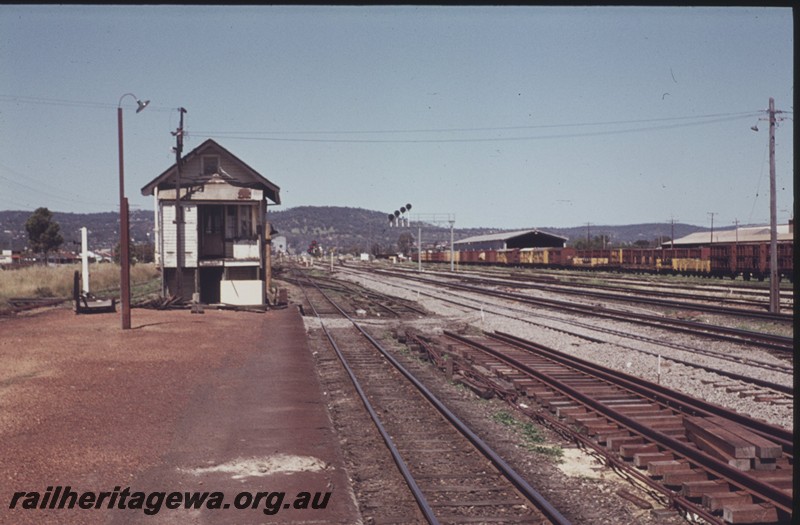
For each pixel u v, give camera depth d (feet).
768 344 59.57
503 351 61.77
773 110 87.61
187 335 66.64
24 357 51.19
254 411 35.19
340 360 56.90
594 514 22.47
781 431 29.07
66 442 28.84
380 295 143.23
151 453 27.43
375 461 27.99
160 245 102.94
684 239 301.43
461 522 21.18
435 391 45.19
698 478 24.76
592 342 67.92
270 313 94.99
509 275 209.05
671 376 48.93
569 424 35.14
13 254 317.42
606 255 221.25
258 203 105.40
